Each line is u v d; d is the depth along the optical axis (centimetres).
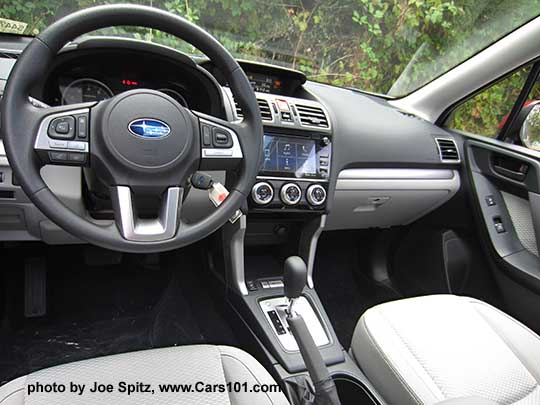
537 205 157
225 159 90
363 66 192
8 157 76
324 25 178
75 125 79
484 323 114
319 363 94
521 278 156
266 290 142
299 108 138
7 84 76
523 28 157
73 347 153
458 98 177
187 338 159
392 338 107
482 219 170
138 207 87
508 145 169
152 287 181
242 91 91
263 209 134
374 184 157
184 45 151
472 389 95
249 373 87
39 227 116
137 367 84
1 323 157
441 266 183
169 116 83
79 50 105
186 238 85
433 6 174
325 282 204
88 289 176
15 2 136
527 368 105
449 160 174
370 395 107
